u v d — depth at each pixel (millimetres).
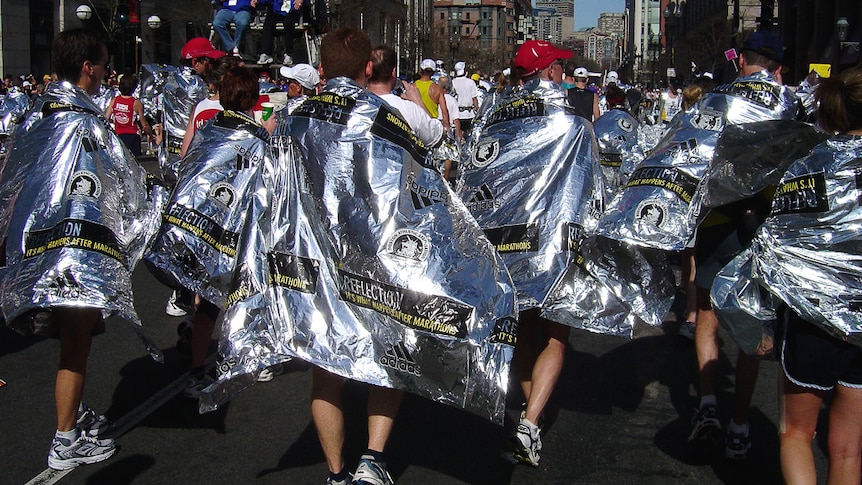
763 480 4488
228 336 3873
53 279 4207
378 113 3822
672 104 17750
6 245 4348
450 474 4508
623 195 4590
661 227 4465
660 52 100812
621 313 4566
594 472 4566
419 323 3730
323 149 3811
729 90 4750
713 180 4457
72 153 4402
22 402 5484
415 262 3748
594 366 6477
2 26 34625
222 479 4402
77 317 4363
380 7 57688
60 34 4582
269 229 3865
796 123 4055
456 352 3750
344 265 3758
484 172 4781
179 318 7574
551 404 5625
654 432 5148
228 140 5367
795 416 3545
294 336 3748
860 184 3332
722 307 3838
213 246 5219
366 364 3719
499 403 3797
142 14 41188
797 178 3477
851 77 3395
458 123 13156
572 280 4586
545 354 4625
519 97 4809
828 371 3424
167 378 5957
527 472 4555
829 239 3367
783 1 52062
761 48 4898
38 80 35125
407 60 64062
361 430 5074
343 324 3744
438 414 5387
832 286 3354
